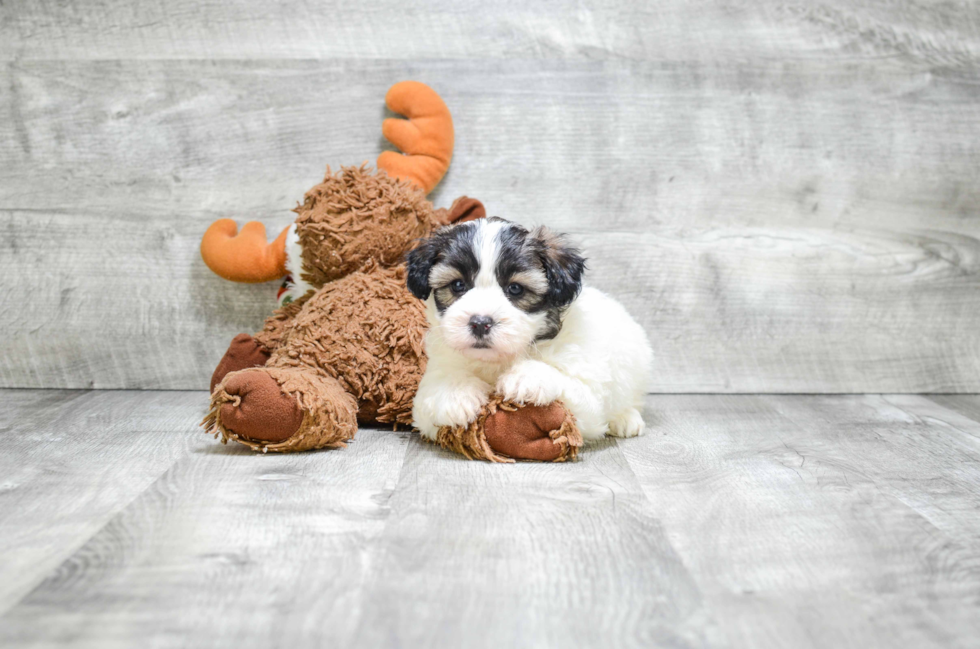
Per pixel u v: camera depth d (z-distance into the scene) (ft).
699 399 8.00
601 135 8.04
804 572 3.74
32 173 7.95
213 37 7.84
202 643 3.01
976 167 8.17
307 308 6.68
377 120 7.98
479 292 5.26
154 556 3.80
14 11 7.75
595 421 5.76
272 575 3.60
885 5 8.00
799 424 6.86
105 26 7.80
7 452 5.64
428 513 4.42
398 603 3.35
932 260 8.27
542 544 4.01
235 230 7.92
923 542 4.14
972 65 8.07
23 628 3.10
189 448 5.80
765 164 8.13
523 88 7.98
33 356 8.14
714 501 4.72
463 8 7.88
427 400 5.63
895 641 3.12
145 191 8.02
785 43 8.02
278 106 7.95
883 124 8.11
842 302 8.28
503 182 8.05
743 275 8.21
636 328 6.47
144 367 8.20
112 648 2.96
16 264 8.04
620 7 7.93
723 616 3.29
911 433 6.55
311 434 5.63
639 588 3.53
